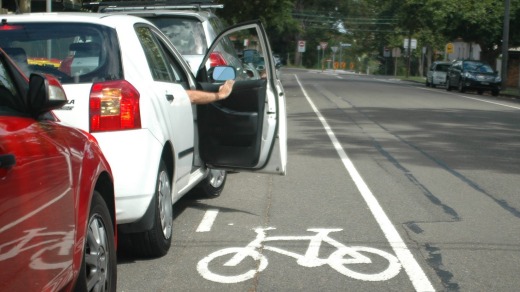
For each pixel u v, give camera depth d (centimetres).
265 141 812
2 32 659
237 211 884
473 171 1177
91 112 602
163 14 1251
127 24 689
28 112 430
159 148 642
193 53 1225
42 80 420
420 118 2095
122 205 605
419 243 744
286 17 3816
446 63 4909
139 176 610
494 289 609
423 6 6462
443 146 1475
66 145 449
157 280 629
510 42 4788
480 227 812
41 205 389
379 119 2042
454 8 4741
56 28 660
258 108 807
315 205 918
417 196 975
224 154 825
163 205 683
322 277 638
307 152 1368
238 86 815
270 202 936
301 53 10400
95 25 662
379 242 748
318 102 2762
